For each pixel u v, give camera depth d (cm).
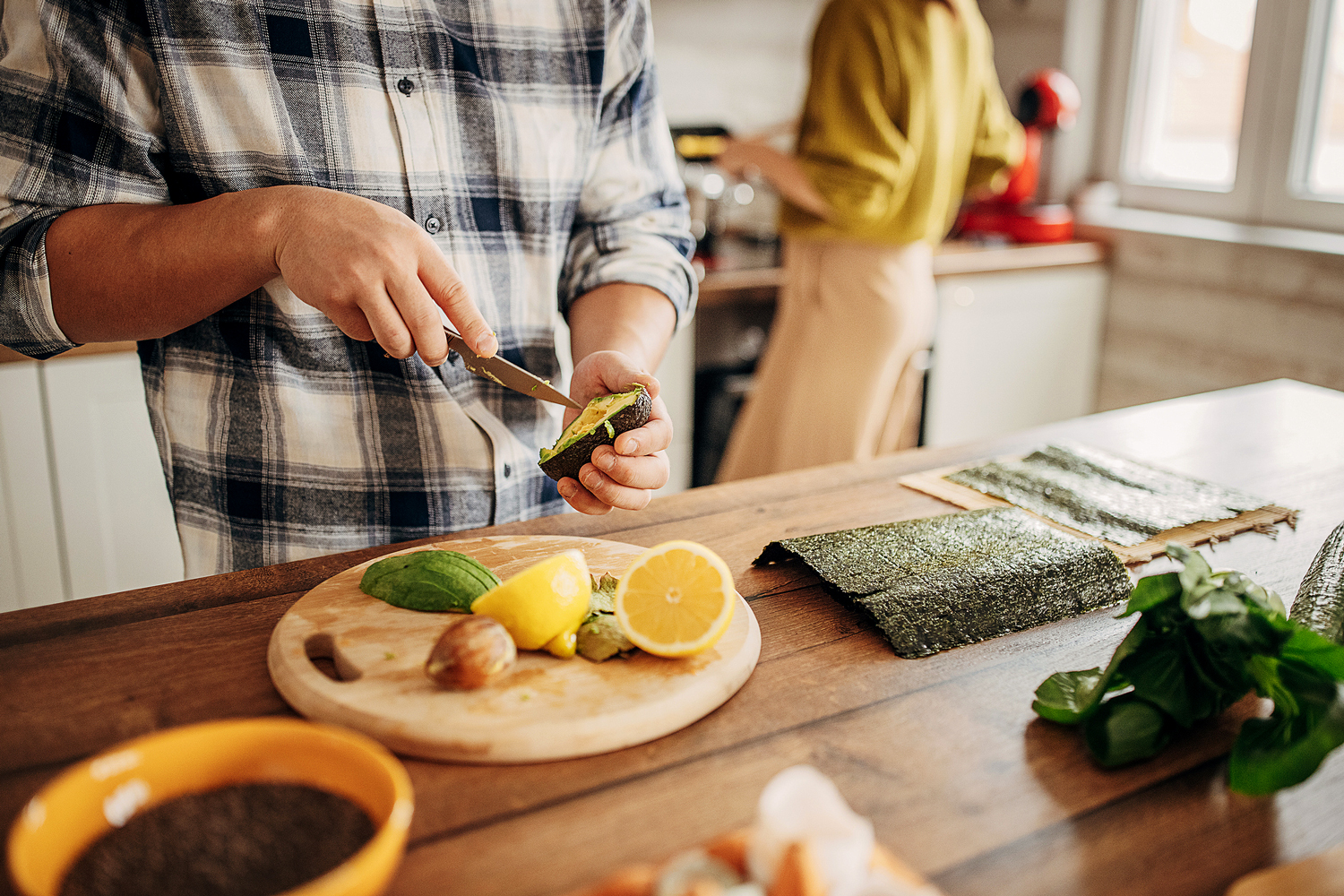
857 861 46
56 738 63
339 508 103
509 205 105
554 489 116
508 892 52
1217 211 272
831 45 201
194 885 47
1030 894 53
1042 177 307
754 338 292
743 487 111
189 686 69
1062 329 285
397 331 80
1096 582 86
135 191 89
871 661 76
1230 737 67
